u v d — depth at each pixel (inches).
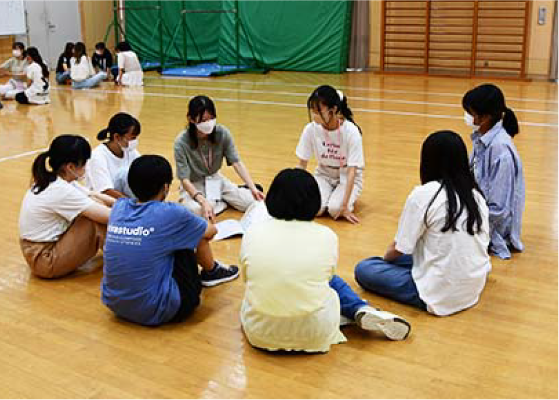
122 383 88.4
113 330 103.4
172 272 103.0
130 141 140.4
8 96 361.1
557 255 132.3
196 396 85.2
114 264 100.3
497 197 128.4
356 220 153.6
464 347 97.0
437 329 102.3
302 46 478.0
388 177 193.2
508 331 101.8
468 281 105.3
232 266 124.3
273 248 91.5
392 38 468.8
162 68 480.7
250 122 281.9
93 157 139.6
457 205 101.6
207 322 105.9
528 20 409.4
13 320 107.0
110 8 550.3
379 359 93.7
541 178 188.1
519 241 133.6
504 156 127.0
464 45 444.8
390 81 423.8
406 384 87.5
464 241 103.7
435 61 459.8
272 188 93.8
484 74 438.6
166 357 95.0
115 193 139.3
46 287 120.1
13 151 233.1
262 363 93.1
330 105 146.0
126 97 367.2
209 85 414.6
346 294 101.4
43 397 85.4
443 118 286.7
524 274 123.0
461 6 433.1
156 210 100.3
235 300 114.0
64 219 121.7
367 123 276.8
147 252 99.0
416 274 107.7
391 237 144.0
